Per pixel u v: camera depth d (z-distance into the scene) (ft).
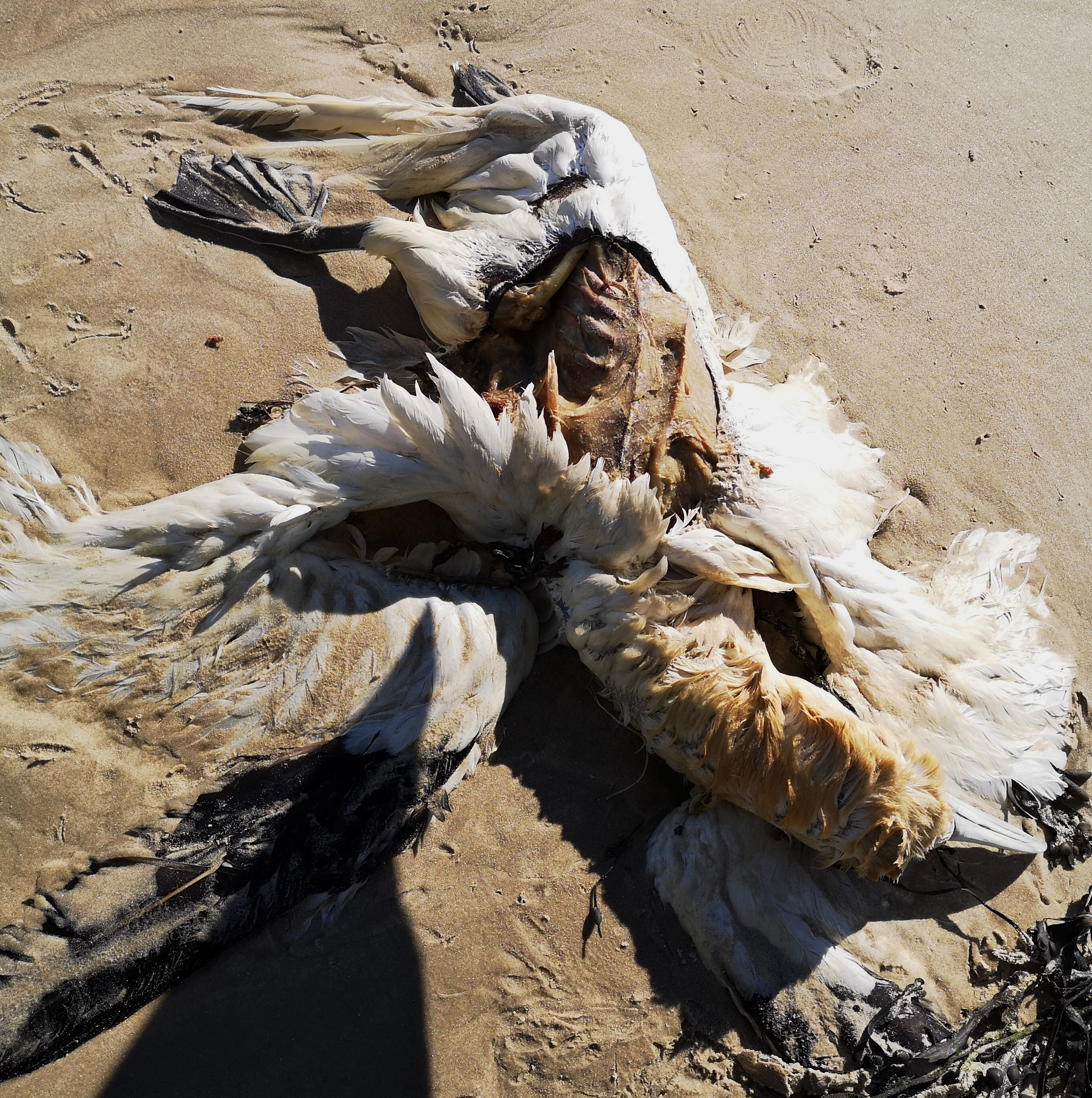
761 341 3.04
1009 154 3.36
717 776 2.40
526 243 2.52
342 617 2.38
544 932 2.42
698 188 3.16
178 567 2.32
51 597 2.27
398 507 2.63
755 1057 2.37
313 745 2.32
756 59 3.36
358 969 2.33
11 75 2.87
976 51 3.50
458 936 2.39
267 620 2.34
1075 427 3.07
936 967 2.52
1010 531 2.94
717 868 2.47
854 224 3.21
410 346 2.71
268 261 2.79
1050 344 3.15
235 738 2.29
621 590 2.41
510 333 2.56
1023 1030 2.45
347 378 2.69
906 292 3.15
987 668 2.64
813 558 2.49
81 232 2.74
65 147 2.83
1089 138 3.43
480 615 2.49
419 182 2.77
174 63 2.97
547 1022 2.36
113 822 2.23
